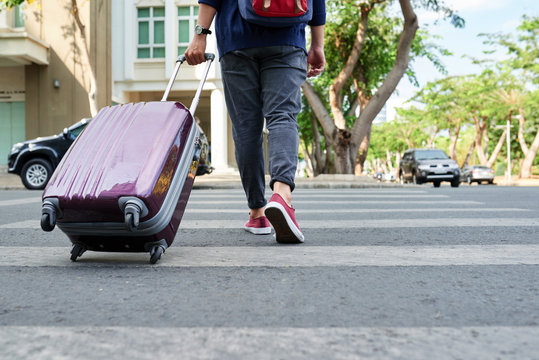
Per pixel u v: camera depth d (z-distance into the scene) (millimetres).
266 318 1393
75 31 19000
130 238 2096
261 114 2887
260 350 1135
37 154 12062
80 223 2035
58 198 2000
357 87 20250
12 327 1311
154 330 1281
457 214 4652
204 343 1181
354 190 10523
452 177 19594
